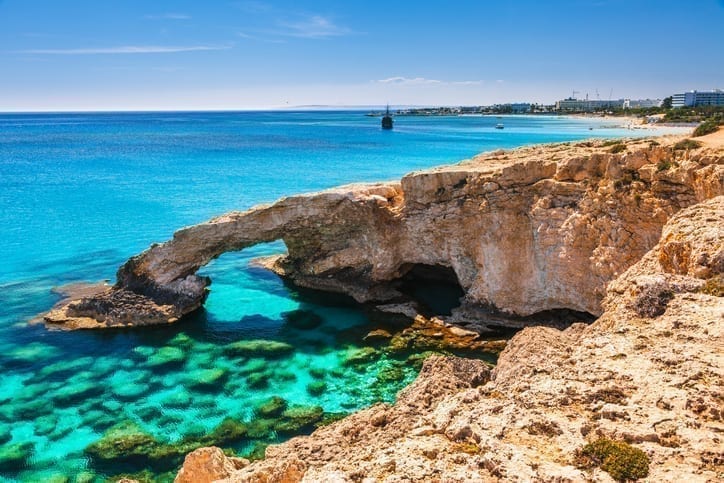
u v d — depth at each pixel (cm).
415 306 4019
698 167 2897
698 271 1730
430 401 1870
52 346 3425
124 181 9506
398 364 3234
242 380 3044
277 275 4806
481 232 3781
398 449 1139
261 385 2989
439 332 3622
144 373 3112
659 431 1075
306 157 12825
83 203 7681
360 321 3856
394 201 4281
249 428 2583
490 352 3344
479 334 3566
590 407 1191
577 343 1681
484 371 2127
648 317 1593
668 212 2995
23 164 11769
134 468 2308
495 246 3712
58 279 4625
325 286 4447
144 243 5759
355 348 3428
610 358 1373
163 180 9600
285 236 4359
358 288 4281
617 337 1484
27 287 4419
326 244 4406
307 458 1611
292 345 3475
